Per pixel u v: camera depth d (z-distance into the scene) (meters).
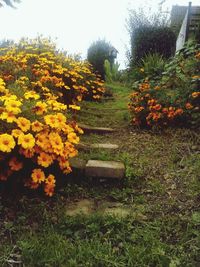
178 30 12.52
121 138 5.27
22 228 2.83
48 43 7.80
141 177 3.78
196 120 5.08
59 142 3.23
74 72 6.52
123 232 2.79
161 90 5.79
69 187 3.54
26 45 7.57
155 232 2.81
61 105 3.66
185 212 3.08
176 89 5.72
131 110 5.93
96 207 3.26
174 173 3.83
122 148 4.70
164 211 3.14
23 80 4.96
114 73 12.02
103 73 12.75
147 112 5.64
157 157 4.33
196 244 2.62
